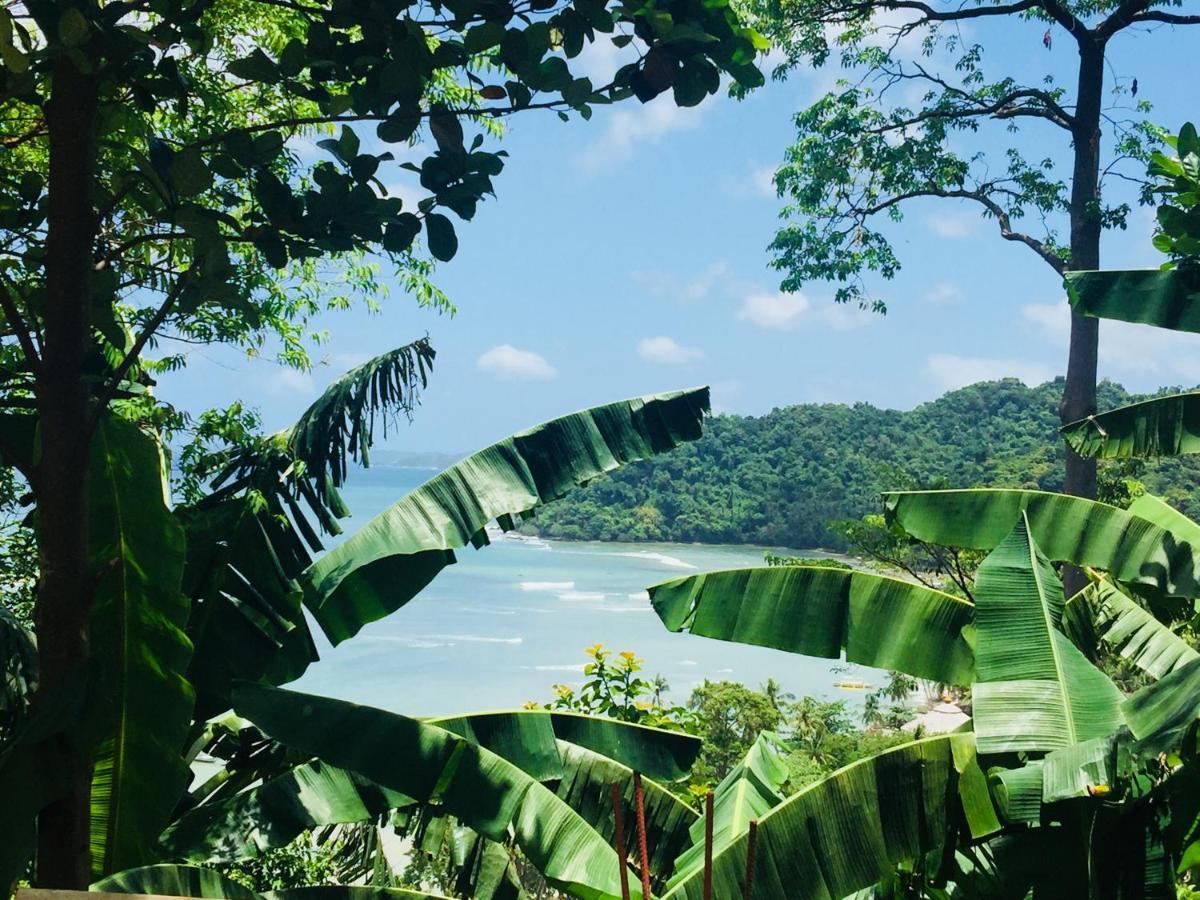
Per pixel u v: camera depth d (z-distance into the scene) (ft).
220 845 13.01
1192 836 13.94
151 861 12.89
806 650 17.30
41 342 11.59
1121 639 18.31
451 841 15.12
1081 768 12.24
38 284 13.25
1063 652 14.47
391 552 15.05
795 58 69.31
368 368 16.35
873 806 14.16
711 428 498.69
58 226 11.27
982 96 70.03
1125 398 344.08
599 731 16.52
